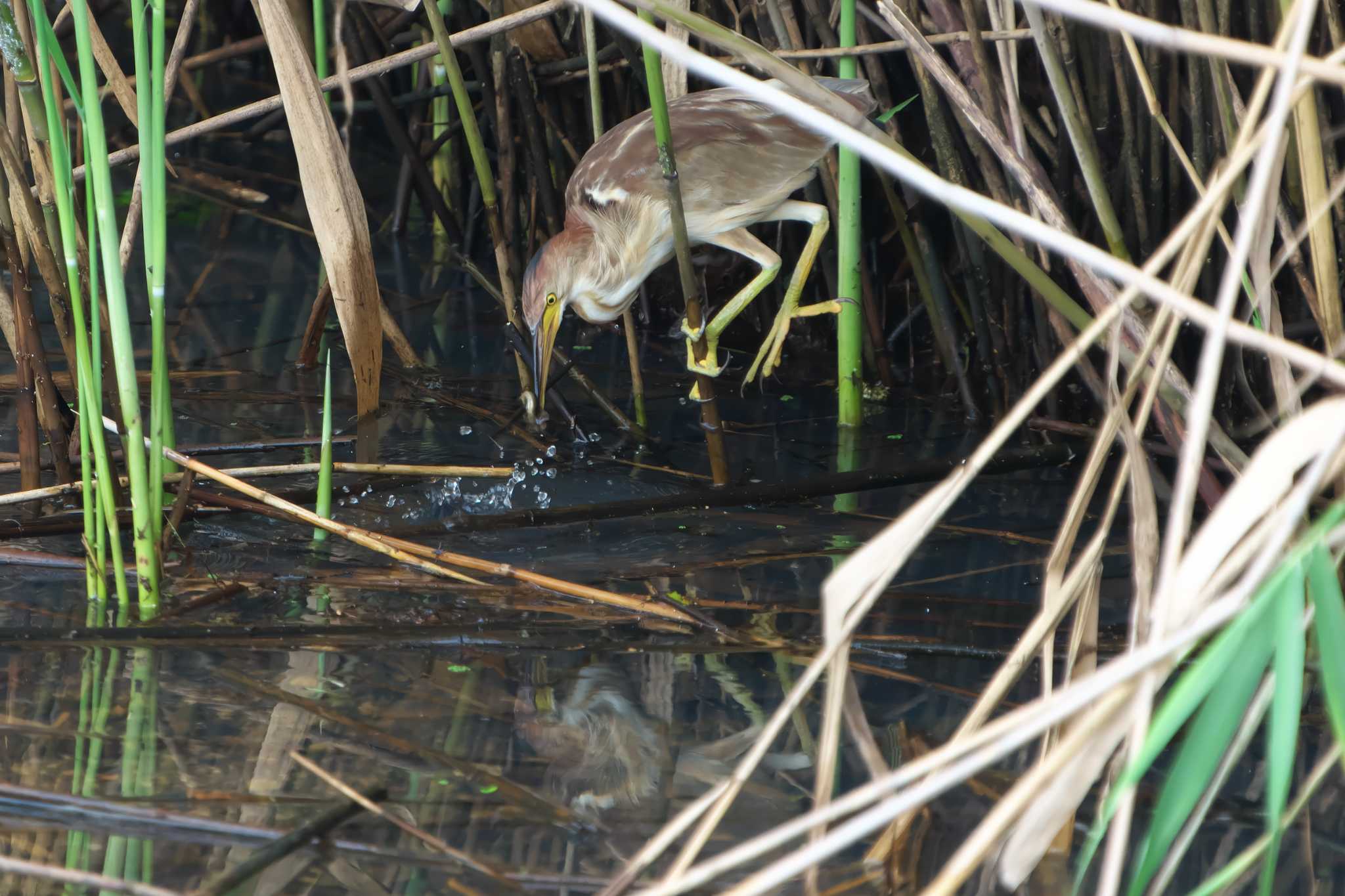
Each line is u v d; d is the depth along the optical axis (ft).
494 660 16.40
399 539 19.98
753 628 17.49
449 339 30.96
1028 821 9.52
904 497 22.62
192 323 30.86
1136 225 25.38
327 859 11.89
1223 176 9.11
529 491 22.66
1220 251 24.14
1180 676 15.70
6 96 20.90
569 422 25.81
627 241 25.64
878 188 30.68
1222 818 13.08
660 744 14.38
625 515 21.29
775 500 22.17
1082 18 9.00
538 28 32.89
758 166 25.07
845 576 9.84
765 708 15.28
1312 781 10.84
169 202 39.60
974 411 27.27
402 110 40.88
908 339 31.45
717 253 32.86
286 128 46.42
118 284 16.34
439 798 13.07
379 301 24.97
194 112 46.09
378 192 42.11
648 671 16.19
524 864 11.98
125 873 11.56
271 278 34.53
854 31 24.09
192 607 17.46
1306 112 16.47
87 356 16.66
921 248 28.12
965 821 12.80
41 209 20.29
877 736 14.55
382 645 16.60
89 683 15.25
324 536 20.44
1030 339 26.89
